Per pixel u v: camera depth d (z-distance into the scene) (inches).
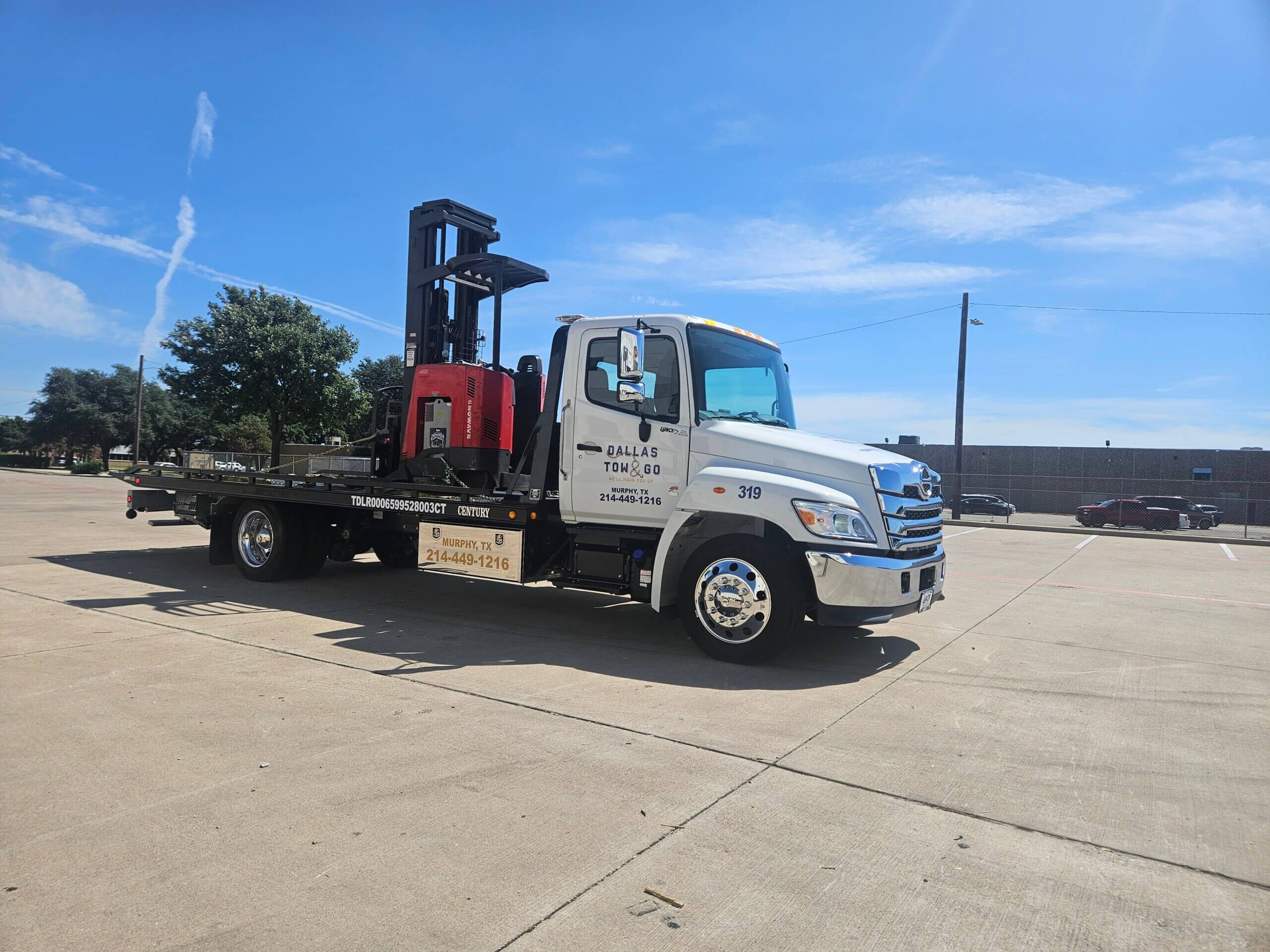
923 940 100.9
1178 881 117.1
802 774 154.6
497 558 284.8
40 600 315.3
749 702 202.1
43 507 804.6
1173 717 199.0
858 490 235.0
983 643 285.0
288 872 113.3
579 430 270.8
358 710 186.2
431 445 315.6
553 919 103.2
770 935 101.1
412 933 99.4
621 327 265.1
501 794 141.2
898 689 218.2
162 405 2677.2
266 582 368.8
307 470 375.6
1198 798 147.8
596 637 275.9
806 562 239.6
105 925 99.8
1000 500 1520.7
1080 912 108.1
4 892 106.8
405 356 333.4
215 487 388.8
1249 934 103.9
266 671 217.8
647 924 102.7
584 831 128.0
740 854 122.0
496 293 319.9
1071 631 314.2
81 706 183.9
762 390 283.9
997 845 127.0
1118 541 873.5
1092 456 1798.7
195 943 96.3
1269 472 1670.8
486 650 251.0
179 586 356.2
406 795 139.7
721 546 242.1
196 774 146.6
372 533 396.8
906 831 131.2
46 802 134.5
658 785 147.1
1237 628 327.3
